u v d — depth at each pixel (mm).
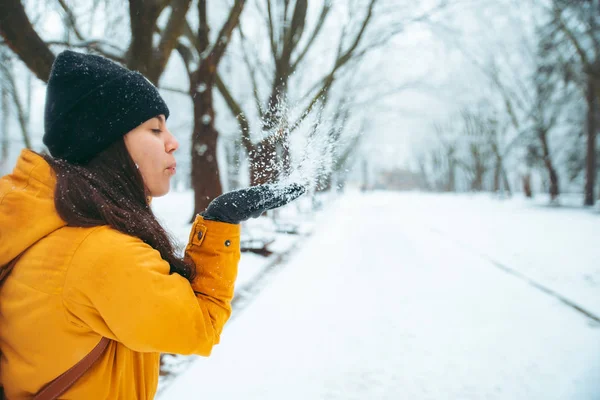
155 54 4852
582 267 6449
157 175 857
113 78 778
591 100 19469
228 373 3146
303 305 4812
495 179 37625
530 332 3914
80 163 803
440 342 3723
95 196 720
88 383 708
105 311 658
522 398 2789
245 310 4613
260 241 7652
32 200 701
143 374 833
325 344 3693
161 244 815
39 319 667
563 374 3076
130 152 824
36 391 695
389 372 3176
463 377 3088
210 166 7445
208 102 7266
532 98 24062
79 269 657
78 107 759
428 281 5953
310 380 3055
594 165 21156
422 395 2854
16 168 763
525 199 30938
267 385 2975
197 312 750
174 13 4875
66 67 769
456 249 8711
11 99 10281
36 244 695
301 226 12812
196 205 7500
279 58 9086
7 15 3713
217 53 6852
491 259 7441
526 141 25531
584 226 12047
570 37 17219
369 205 27891
